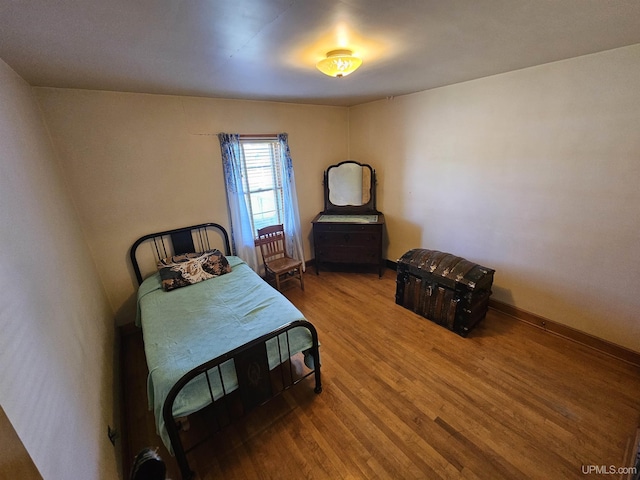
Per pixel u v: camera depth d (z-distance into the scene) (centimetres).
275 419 190
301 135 374
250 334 191
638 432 170
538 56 197
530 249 259
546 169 236
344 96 321
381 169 386
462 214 307
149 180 276
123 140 256
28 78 188
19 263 104
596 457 159
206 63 177
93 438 126
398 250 397
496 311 295
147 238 282
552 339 252
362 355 245
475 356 237
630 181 198
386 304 323
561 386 205
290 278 380
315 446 173
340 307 320
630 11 126
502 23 135
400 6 113
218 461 167
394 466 160
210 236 323
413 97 321
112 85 222
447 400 199
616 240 211
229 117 312
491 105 258
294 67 193
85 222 250
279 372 230
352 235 374
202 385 161
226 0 101
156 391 157
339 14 118
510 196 263
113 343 239
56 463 87
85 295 190
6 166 122
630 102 189
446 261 276
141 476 108
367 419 188
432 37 150
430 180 330
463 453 165
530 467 156
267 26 126
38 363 95
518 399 196
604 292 224
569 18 133
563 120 219
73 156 236
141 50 149
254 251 353
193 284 269
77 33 124
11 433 62
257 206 357
